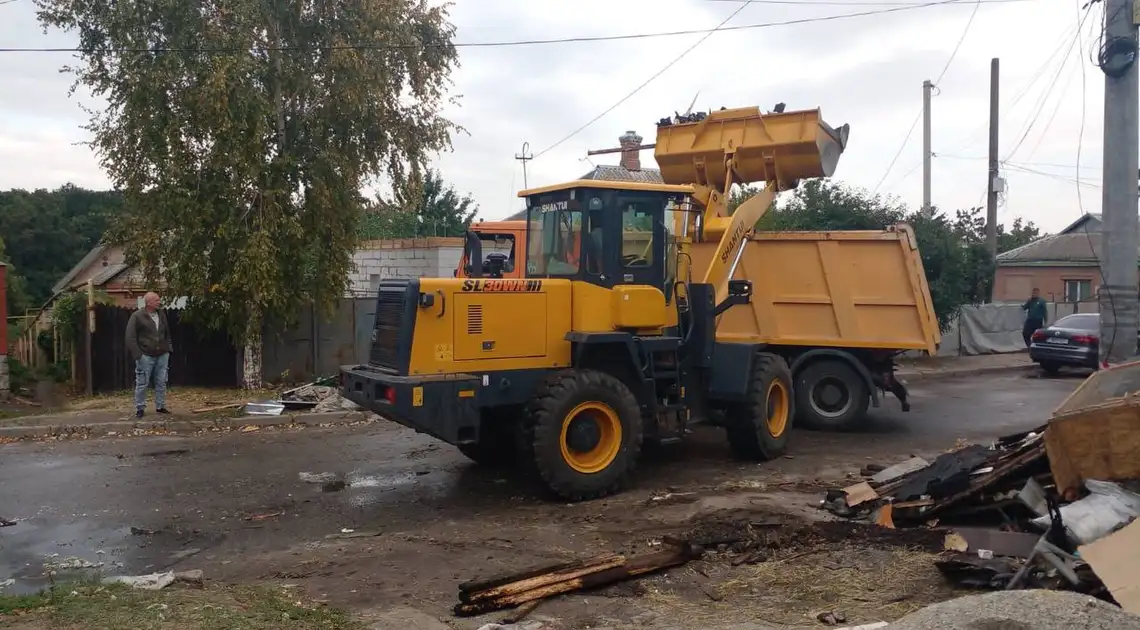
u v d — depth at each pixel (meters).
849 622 4.95
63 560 6.52
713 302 9.54
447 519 7.55
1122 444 5.57
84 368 16.47
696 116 11.88
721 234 10.37
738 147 11.31
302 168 14.98
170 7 13.62
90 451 10.78
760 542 6.37
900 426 12.44
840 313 12.32
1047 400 15.20
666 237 9.09
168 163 14.02
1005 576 5.20
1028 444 6.70
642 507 7.80
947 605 3.79
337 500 8.30
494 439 9.52
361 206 15.84
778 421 10.23
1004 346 24.05
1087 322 19.41
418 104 15.84
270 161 14.52
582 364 8.63
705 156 11.60
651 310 8.80
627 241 8.82
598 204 8.57
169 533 7.22
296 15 14.60
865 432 11.94
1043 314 21.95
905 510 6.71
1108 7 10.22
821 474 9.13
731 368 9.47
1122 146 10.29
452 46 15.79
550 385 8.05
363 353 16.78
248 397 14.67
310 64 14.76
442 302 7.88
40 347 17.95
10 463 10.04
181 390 15.73
